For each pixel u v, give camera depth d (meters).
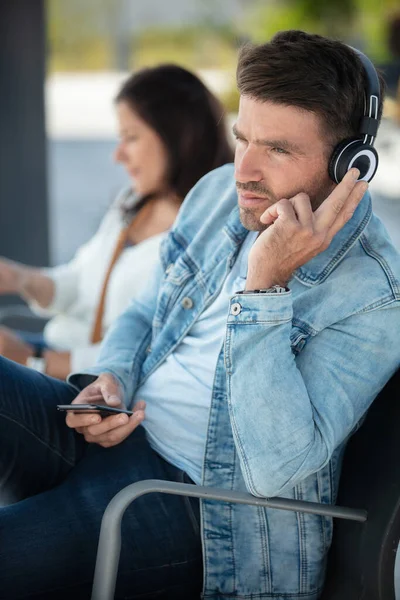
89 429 1.55
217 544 1.50
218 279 1.66
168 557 1.49
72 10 12.29
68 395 1.71
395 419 1.43
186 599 1.53
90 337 2.34
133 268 2.25
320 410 1.39
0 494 1.67
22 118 3.79
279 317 1.38
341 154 1.39
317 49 1.38
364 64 1.41
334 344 1.43
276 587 1.52
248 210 1.46
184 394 1.60
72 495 1.51
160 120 2.21
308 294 1.47
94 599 1.36
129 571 1.46
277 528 1.51
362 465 1.48
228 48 9.93
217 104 2.27
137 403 1.61
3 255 3.92
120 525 1.38
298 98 1.37
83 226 5.77
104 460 1.60
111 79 12.66
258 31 9.84
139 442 1.62
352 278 1.45
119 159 2.30
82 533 1.45
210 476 1.52
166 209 2.27
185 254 1.74
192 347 1.65
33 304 2.53
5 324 3.73
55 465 1.66
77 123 9.62
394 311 1.43
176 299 1.72
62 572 1.42
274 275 1.40
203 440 1.57
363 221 1.50
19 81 3.76
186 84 2.24
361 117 1.41
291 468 1.37
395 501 1.38
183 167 2.23
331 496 1.52
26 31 3.72
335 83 1.37
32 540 1.42
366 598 1.42
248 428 1.38
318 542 1.52
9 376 1.64
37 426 1.63
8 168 3.83
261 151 1.42
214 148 2.24
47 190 3.90
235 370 1.39
